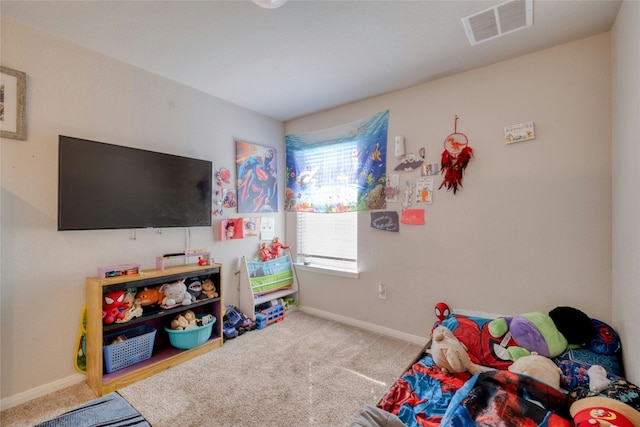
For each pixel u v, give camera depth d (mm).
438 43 1975
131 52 2092
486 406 1290
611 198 1820
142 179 2211
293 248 3520
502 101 2197
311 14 1688
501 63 2203
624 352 1550
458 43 1974
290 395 1850
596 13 1672
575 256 1937
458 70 2340
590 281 1890
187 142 2609
